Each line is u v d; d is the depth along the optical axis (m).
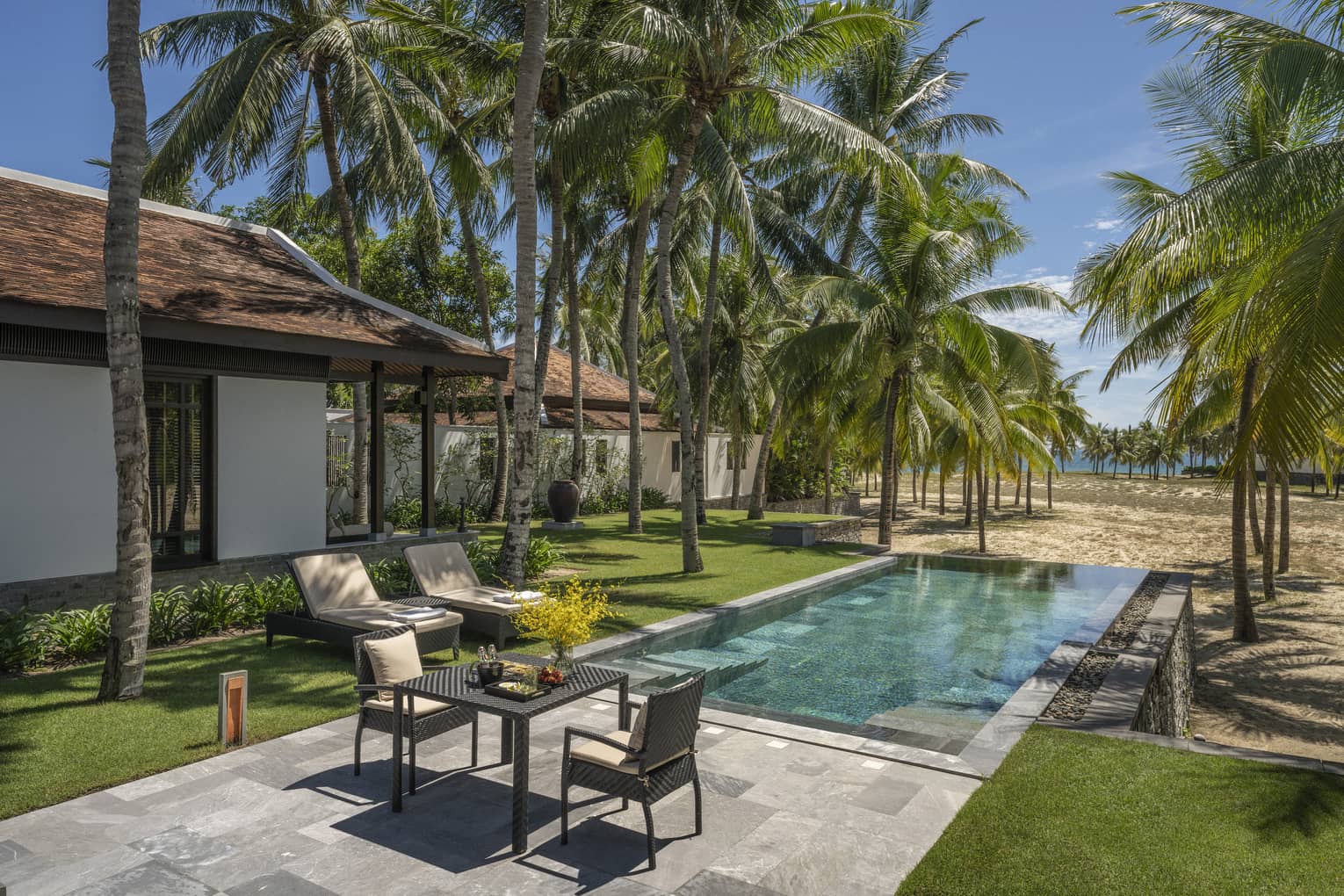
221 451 11.19
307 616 8.70
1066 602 13.67
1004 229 20.27
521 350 11.12
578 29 16.16
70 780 5.24
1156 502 52.28
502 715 4.55
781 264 21.28
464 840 4.56
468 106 19.91
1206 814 4.91
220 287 11.48
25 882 4.02
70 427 9.64
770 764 5.78
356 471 16.80
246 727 6.19
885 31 13.73
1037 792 5.24
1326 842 4.55
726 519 26.34
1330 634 15.57
